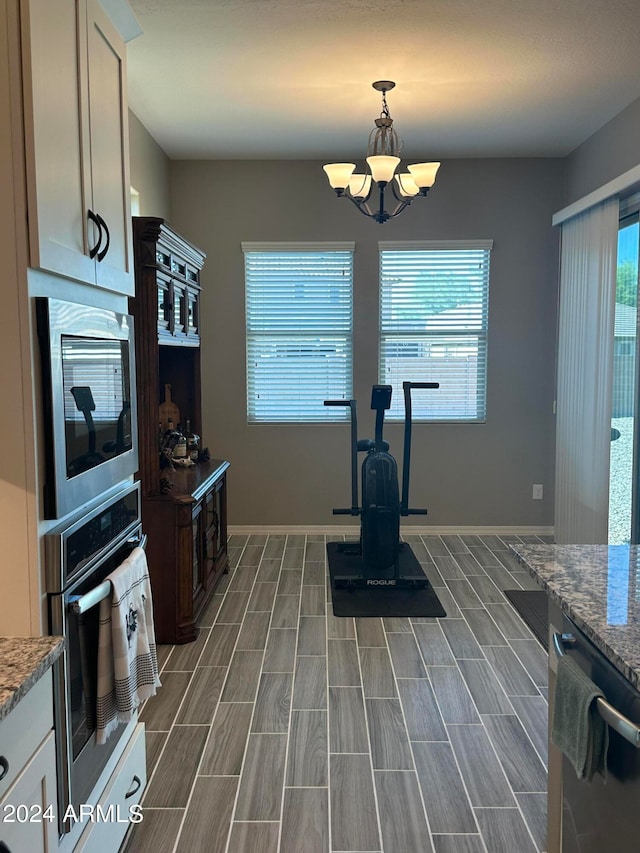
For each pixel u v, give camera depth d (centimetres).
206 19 287
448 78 352
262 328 523
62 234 148
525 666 304
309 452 528
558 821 162
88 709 162
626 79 355
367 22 290
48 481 140
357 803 210
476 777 224
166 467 397
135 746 201
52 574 141
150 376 318
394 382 525
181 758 234
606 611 139
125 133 199
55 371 141
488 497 531
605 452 415
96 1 173
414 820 203
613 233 403
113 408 183
